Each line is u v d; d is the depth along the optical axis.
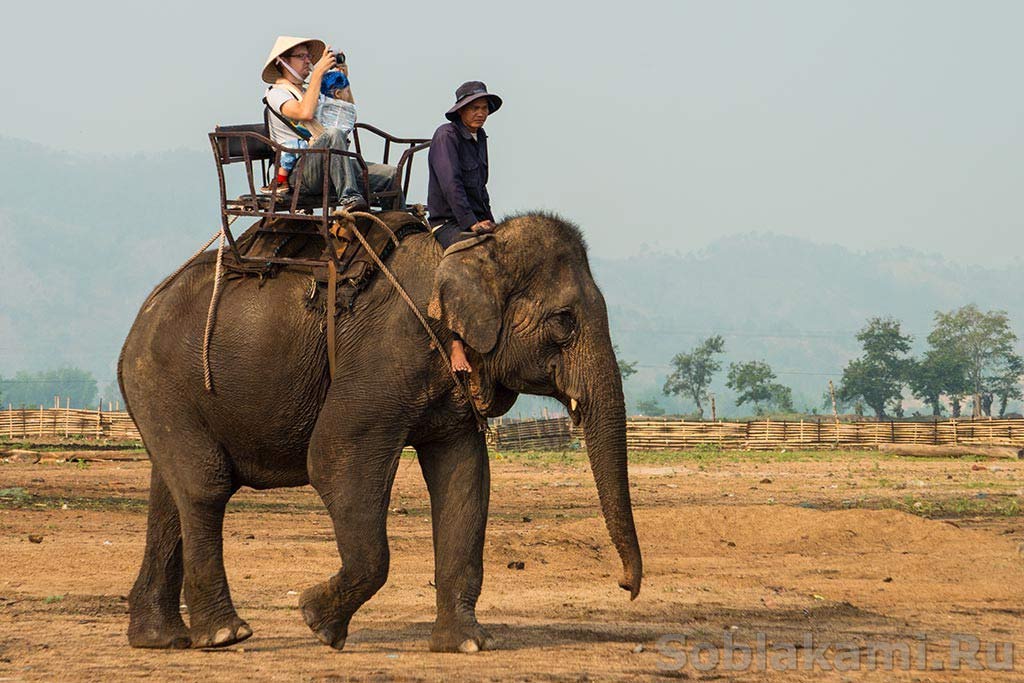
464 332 15.64
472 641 16.61
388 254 16.45
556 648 17.05
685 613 21.20
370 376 15.92
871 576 26.53
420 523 40.31
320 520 40.56
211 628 16.83
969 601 22.97
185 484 16.78
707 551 30.88
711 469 78.31
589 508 47.69
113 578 24.73
